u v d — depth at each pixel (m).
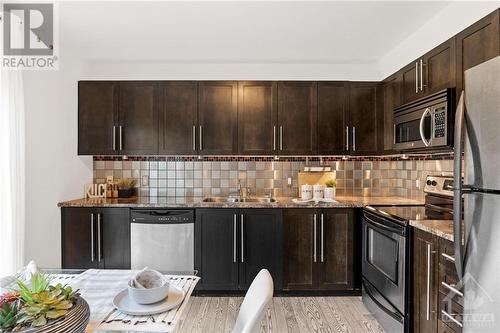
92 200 3.10
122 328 1.03
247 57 3.15
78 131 3.10
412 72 2.57
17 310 0.90
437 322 1.78
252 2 2.12
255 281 1.24
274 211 2.90
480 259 1.27
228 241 2.90
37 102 2.57
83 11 2.23
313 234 2.91
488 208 1.22
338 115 3.16
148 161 3.45
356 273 2.92
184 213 2.88
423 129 2.18
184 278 1.48
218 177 3.45
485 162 1.24
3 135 2.04
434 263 1.82
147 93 3.11
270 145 3.12
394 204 2.84
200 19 2.37
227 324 2.45
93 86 3.11
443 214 2.29
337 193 3.47
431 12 2.26
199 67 3.30
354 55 3.12
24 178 2.22
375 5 2.16
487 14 1.83
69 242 2.89
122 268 2.89
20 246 2.15
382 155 3.16
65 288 1.07
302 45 2.87
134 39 2.73
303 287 2.91
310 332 2.32
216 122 3.12
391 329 2.22
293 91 3.13
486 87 1.23
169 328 1.03
